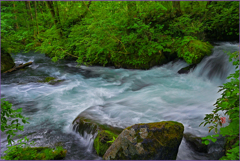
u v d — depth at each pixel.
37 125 4.68
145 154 2.66
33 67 10.26
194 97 5.88
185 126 4.14
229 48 7.95
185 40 8.38
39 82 7.89
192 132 3.86
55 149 3.71
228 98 2.55
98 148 3.52
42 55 13.20
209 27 9.86
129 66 9.28
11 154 3.38
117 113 4.83
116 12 9.70
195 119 4.44
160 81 7.62
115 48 9.32
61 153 3.51
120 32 8.82
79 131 4.20
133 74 8.60
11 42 10.17
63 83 7.69
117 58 9.52
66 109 5.49
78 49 9.92
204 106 5.14
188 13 10.61
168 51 8.73
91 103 5.84
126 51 9.24
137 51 9.22
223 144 3.45
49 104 5.83
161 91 6.55
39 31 12.79
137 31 8.73
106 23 8.31
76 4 12.05
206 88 6.64
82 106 5.66
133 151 2.71
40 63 11.07
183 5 12.98
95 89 7.03
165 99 5.80
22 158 3.29
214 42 9.58
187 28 9.34
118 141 2.88
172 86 7.04
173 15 9.70
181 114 4.73
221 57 7.34
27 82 7.94
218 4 10.70
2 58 9.54
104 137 3.54
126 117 4.64
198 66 7.71
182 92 6.39
